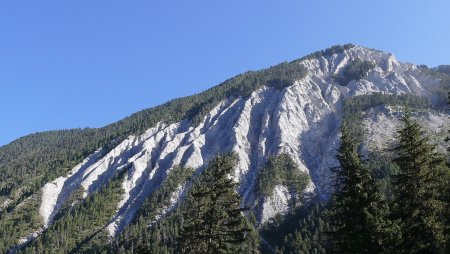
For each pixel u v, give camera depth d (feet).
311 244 402.11
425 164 123.34
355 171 117.91
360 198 113.60
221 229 137.28
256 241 375.25
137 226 517.14
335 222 122.42
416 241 116.16
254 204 533.55
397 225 108.37
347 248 113.70
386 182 404.16
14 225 598.75
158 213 553.64
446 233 118.01
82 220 574.15
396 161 128.16
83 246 512.63
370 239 109.09
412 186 122.93
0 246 534.37
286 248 421.18
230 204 139.13
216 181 142.00
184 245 141.69
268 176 583.17
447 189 123.34
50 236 544.21
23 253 509.76
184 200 534.78
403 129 130.00
